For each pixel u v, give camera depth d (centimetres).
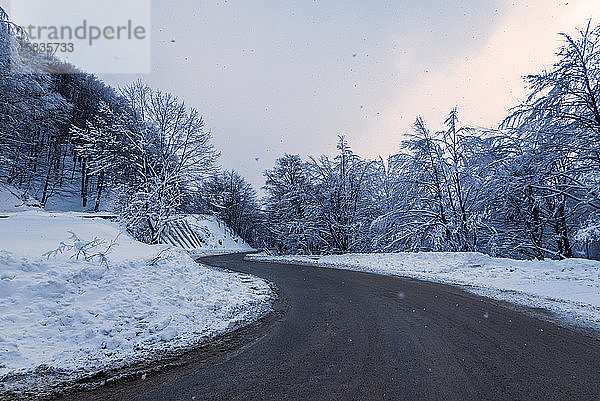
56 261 746
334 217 3159
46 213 2352
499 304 820
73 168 4856
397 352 490
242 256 3095
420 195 2472
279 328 642
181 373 422
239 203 7000
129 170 2048
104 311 626
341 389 371
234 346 533
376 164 3038
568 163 1694
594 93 1505
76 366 440
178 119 2075
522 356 469
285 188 3503
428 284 1160
